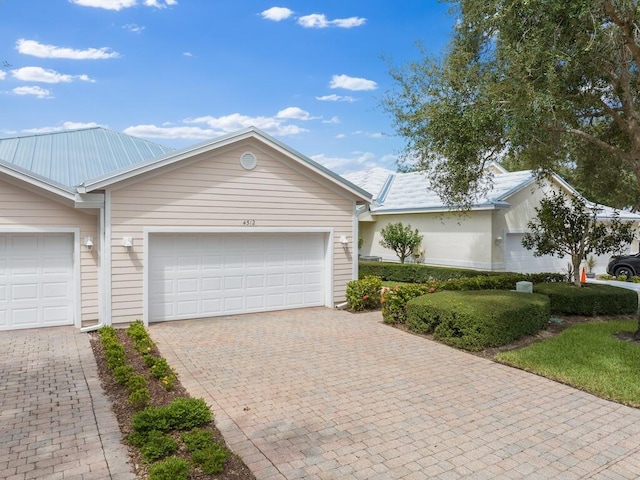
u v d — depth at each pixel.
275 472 4.36
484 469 4.47
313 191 12.48
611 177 14.40
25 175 9.42
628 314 12.23
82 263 10.39
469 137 9.91
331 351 8.60
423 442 5.02
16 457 4.59
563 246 13.20
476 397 6.38
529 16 8.41
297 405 6.02
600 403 6.20
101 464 4.45
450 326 9.12
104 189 9.80
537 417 5.72
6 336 9.58
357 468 4.46
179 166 10.56
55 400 6.14
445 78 10.34
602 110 11.73
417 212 20.09
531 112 8.51
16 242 10.09
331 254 12.87
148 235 10.41
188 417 5.21
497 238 17.59
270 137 11.46
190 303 11.16
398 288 11.16
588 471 4.46
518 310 9.02
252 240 11.92
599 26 8.14
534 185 18.73
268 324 10.75
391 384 6.87
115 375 6.80
